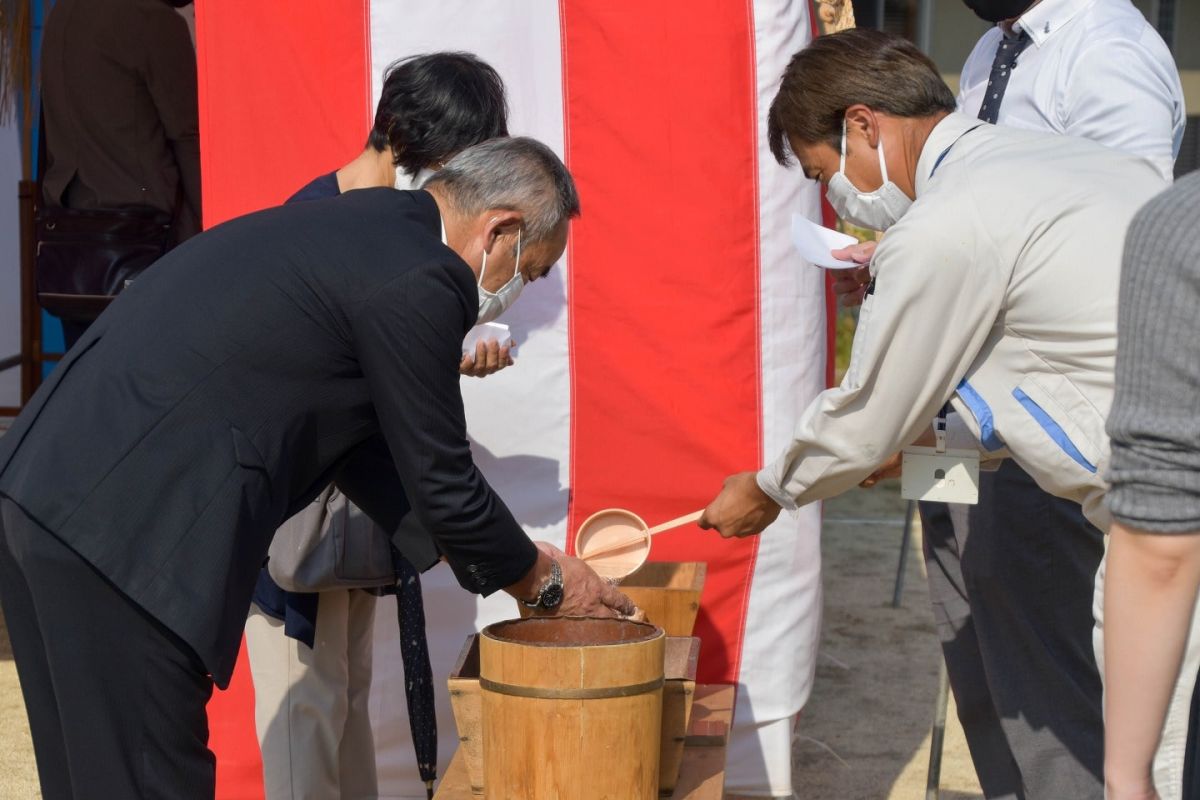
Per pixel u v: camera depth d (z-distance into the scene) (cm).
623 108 271
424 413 184
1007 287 187
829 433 201
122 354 182
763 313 274
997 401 194
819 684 409
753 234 272
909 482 224
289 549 233
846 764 346
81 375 184
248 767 284
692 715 229
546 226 203
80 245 398
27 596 188
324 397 185
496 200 199
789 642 286
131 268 398
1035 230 184
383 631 288
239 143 273
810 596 287
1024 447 192
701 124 270
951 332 189
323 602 250
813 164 218
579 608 205
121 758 179
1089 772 261
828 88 209
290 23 270
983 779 290
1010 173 190
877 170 209
